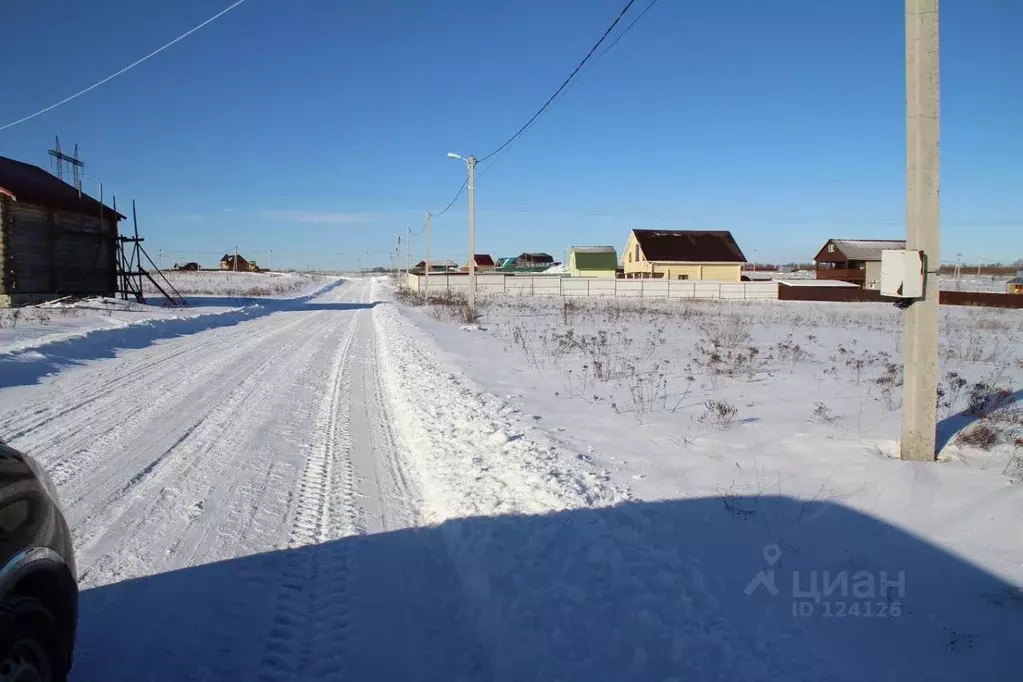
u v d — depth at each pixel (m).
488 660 3.70
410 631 3.99
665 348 18.58
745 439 7.84
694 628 3.73
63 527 3.04
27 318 20.17
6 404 9.82
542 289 69.50
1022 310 43.28
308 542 5.21
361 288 86.31
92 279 31.06
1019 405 9.30
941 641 3.61
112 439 8.14
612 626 3.79
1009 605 3.90
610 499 5.77
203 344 19.39
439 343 19.67
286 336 22.52
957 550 4.59
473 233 29.41
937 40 6.23
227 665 3.61
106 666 3.54
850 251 73.19
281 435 8.62
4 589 2.50
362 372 14.42
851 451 7.04
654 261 76.56
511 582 4.41
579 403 10.38
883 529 4.97
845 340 21.56
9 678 2.44
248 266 158.38
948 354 16.67
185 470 6.98
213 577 4.58
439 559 4.95
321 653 3.75
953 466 6.30
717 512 5.44
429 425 8.88
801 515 5.32
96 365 14.34
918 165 6.34
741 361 14.59
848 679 3.30
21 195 26.19
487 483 6.34
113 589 4.38
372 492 6.42
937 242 6.44
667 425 8.71
